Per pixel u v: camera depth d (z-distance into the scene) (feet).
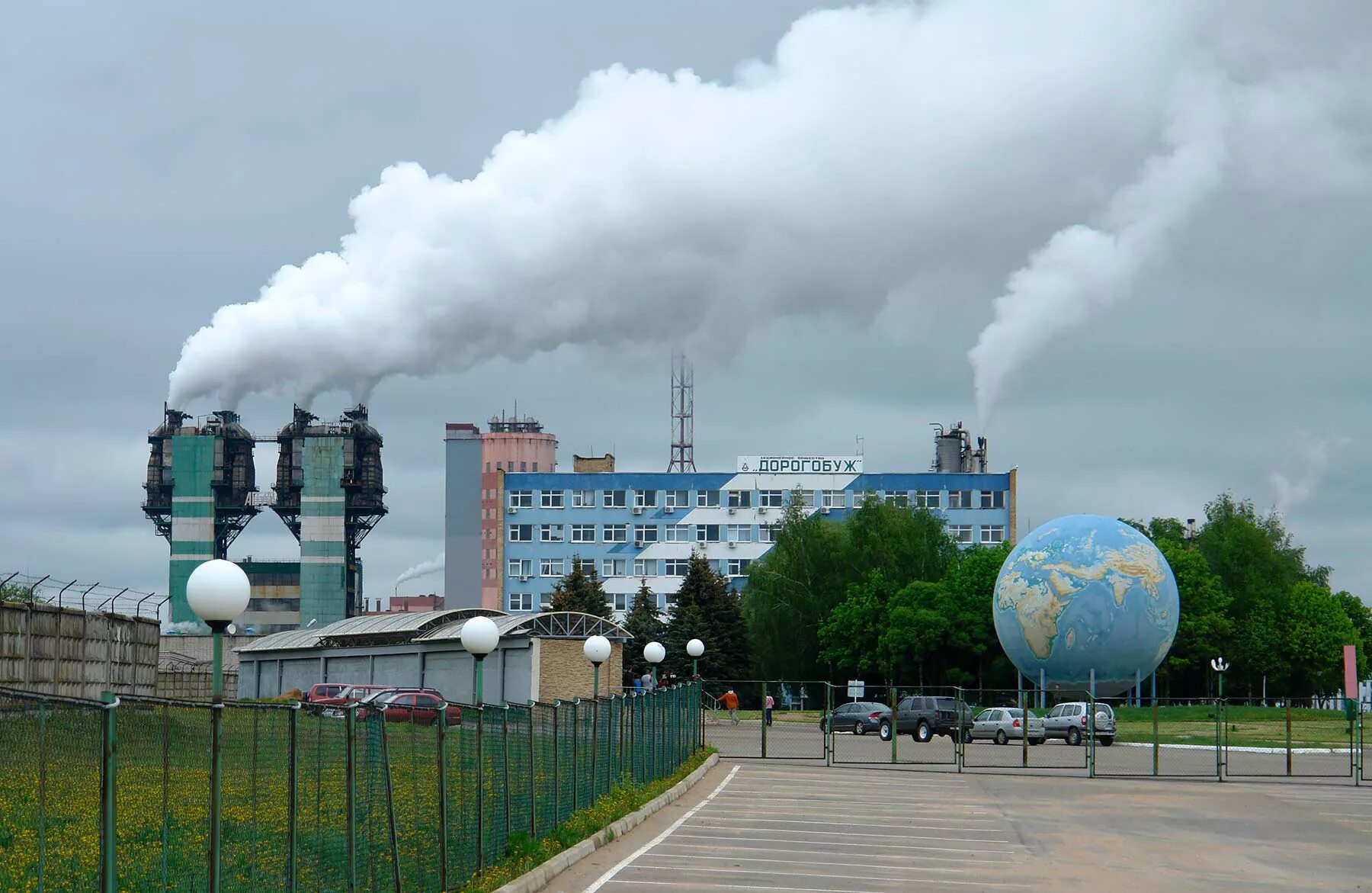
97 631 146.30
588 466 498.28
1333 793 115.96
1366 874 68.80
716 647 318.86
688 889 56.70
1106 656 237.45
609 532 459.32
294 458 638.94
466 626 73.20
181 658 270.46
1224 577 352.28
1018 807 97.66
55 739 35.60
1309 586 344.49
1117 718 231.09
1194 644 303.68
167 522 642.63
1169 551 313.73
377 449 639.76
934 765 141.18
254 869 41.01
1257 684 331.57
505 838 60.70
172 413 644.27
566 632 202.49
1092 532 244.42
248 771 42.63
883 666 290.76
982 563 296.92
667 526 458.91
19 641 130.52
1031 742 184.03
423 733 52.54
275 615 629.51
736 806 92.63
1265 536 359.05
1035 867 66.69
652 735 102.78
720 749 155.02
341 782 46.60
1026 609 242.58
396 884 46.93
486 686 203.62
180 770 41.24
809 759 144.66
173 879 38.19
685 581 326.44
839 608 307.78
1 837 34.06
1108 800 104.94
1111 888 60.85
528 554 459.32
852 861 66.85
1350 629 339.98
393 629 222.28
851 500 456.86
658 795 91.15
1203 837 82.58
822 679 323.57
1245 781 127.34
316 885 43.78
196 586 39.45
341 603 616.80
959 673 289.12
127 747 38.65
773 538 410.31
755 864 64.64
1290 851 77.20
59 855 35.45
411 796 51.52
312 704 45.29
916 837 77.82
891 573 324.60
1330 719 230.27
